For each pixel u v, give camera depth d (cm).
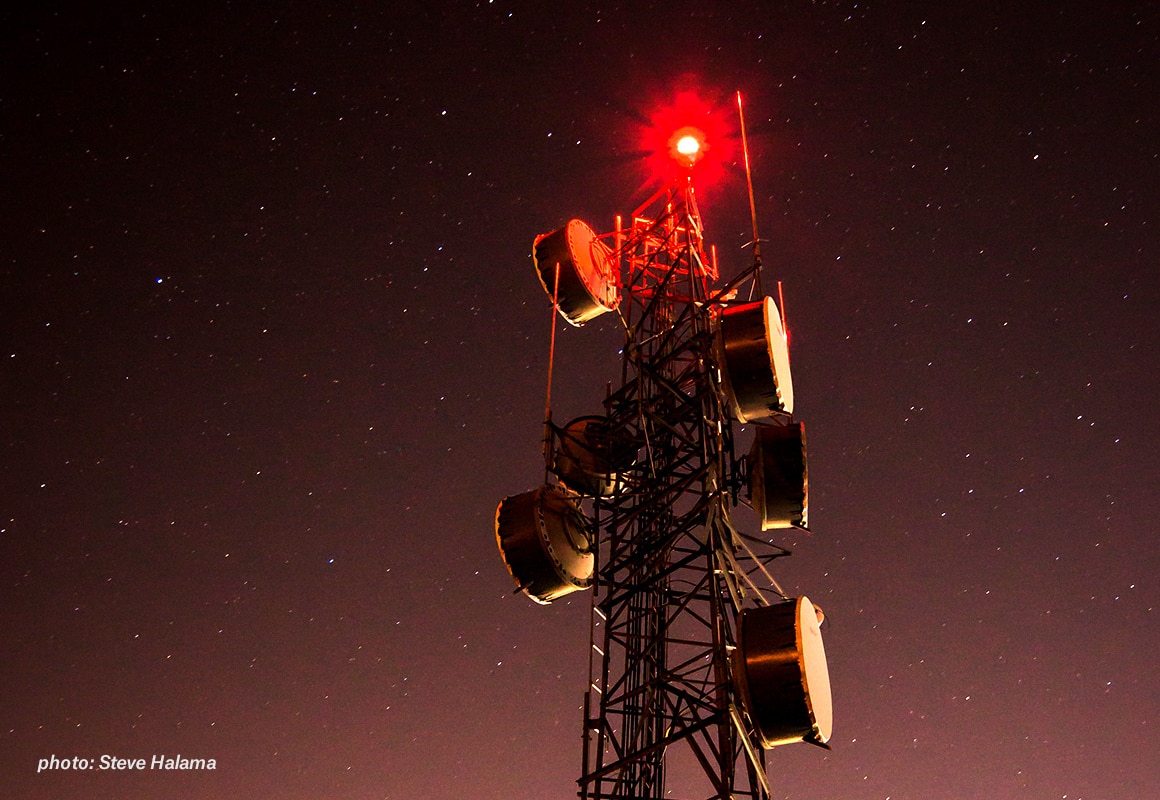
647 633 1003
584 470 1132
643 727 961
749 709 848
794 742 855
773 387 1041
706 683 944
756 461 1022
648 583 994
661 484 1048
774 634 856
